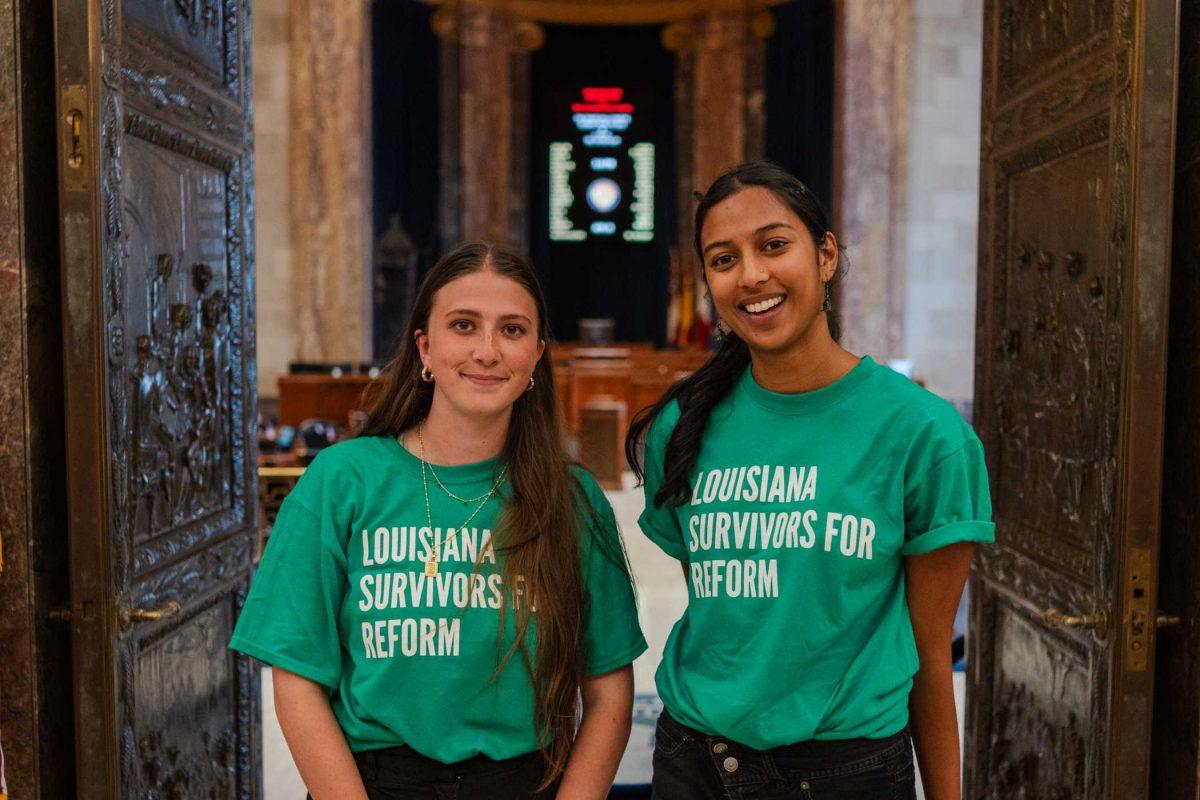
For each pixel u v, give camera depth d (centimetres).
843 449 172
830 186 1222
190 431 260
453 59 1320
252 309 307
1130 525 205
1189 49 210
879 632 173
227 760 287
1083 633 232
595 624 182
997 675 299
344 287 1175
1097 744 219
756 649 172
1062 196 252
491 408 171
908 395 173
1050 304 260
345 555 174
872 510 168
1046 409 262
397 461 177
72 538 201
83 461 200
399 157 1266
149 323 235
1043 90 261
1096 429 227
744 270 168
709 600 177
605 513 188
